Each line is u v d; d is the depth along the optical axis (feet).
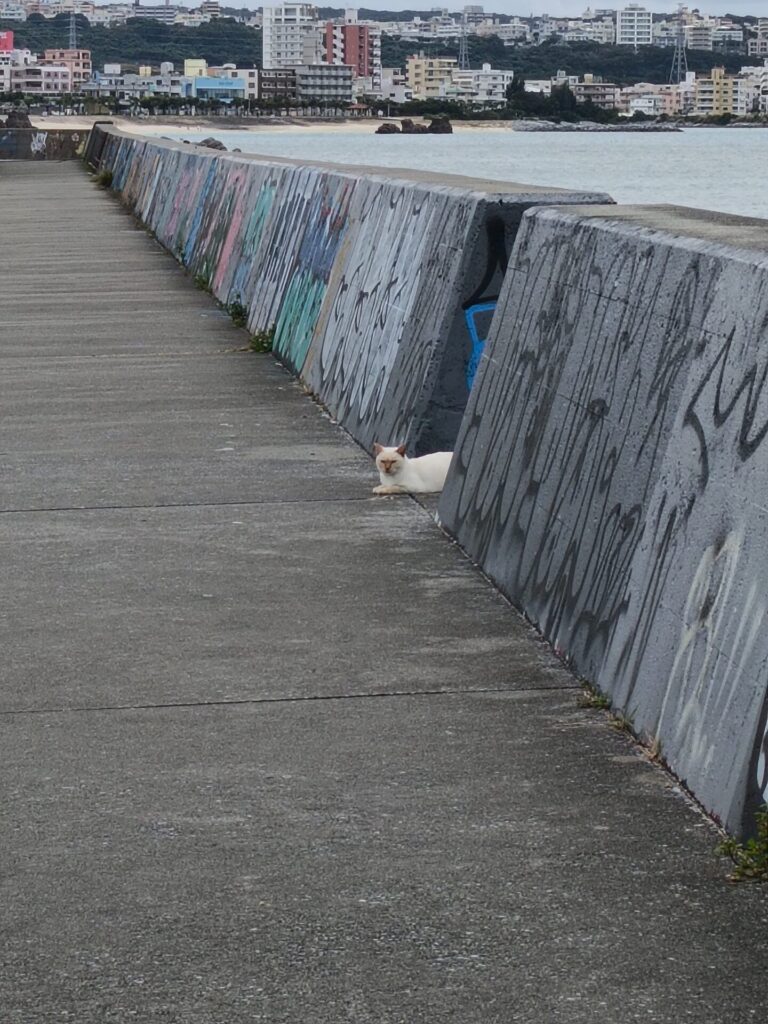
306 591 26.81
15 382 49.16
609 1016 13.28
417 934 14.87
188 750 19.77
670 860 16.17
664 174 245.24
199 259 81.10
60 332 61.05
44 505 33.32
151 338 59.06
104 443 39.65
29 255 96.53
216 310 67.87
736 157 367.25
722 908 15.11
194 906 15.53
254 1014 13.51
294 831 17.28
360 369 40.55
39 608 26.08
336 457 37.58
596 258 24.93
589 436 23.50
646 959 14.21
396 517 31.83
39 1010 13.64
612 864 16.16
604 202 33.09
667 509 19.84
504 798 17.95
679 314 20.92
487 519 27.91
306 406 44.34
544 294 27.43
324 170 52.75
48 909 15.53
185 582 27.48
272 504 33.12
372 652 23.50
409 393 35.17
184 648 23.90
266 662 23.17
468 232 33.50
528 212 29.68
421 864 16.35
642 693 19.49
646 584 20.03
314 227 52.03
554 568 23.93
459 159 386.52
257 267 62.08
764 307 18.12
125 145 178.50
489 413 29.32
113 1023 13.41
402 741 19.89
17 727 20.74
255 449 38.65
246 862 16.52
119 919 15.29
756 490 17.26
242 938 14.87
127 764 19.35
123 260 92.68
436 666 22.79
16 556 29.35
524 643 23.72
